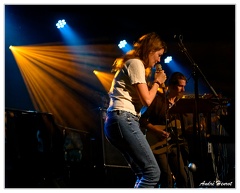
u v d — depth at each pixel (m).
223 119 3.78
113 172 5.77
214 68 8.45
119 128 2.82
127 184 5.73
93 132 7.93
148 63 3.01
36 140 4.62
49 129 4.84
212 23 8.06
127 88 2.89
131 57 2.98
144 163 2.83
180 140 4.36
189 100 3.82
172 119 4.35
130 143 2.82
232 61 8.34
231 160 5.46
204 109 3.88
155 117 4.18
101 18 8.52
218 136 3.76
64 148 5.70
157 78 2.96
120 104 2.86
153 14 8.20
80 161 5.89
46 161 4.70
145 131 4.24
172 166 4.24
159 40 3.02
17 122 4.42
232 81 8.34
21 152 4.41
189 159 4.37
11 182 4.25
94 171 6.05
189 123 4.60
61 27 8.44
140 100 2.91
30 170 4.47
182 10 7.94
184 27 8.29
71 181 5.45
